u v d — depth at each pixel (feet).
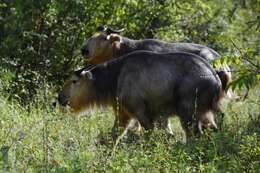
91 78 81.82
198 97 76.64
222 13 137.90
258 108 89.81
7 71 97.04
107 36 99.60
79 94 83.05
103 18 114.11
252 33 128.98
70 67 110.42
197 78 76.74
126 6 115.75
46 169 56.90
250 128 75.20
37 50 108.99
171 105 78.23
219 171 59.06
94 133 75.97
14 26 108.17
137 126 82.53
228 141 67.15
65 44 110.52
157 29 120.37
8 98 92.22
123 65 80.69
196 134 76.18
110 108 90.02
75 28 110.93
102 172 57.82
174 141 72.49
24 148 62.90
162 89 77.61
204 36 130.52
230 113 86.33
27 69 105.70
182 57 78.13
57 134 70.49
